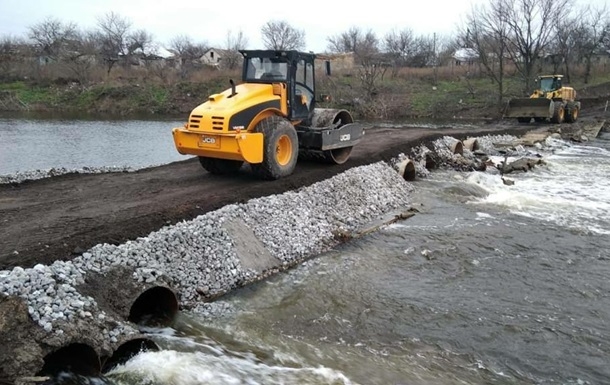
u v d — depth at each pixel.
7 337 4.96
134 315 6.68
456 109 43.84
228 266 7.88
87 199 9.68
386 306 7.46
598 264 9.12
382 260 9.19
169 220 8.02
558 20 46.59
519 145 22.16
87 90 48.12
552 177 16.67
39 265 5.89
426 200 13.32
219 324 6.76
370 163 13.98
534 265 9.04
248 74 11.76
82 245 6.73
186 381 5.46
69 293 5.70
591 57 54.34
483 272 8.73
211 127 10.11
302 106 11.88
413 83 49.47
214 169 11.70
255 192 9.86
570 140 25.59
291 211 9.84
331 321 7.02
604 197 13.91
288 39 65.56
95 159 20.58
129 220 7.78
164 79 50.25
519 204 13.00
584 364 6.14
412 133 20.30
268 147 10.50
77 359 5.44
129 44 69.31
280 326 6.84
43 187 10.91
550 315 7.27
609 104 41.06
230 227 8.47
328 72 12.86
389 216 11.59
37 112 43.56
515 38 42.72
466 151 19.16
